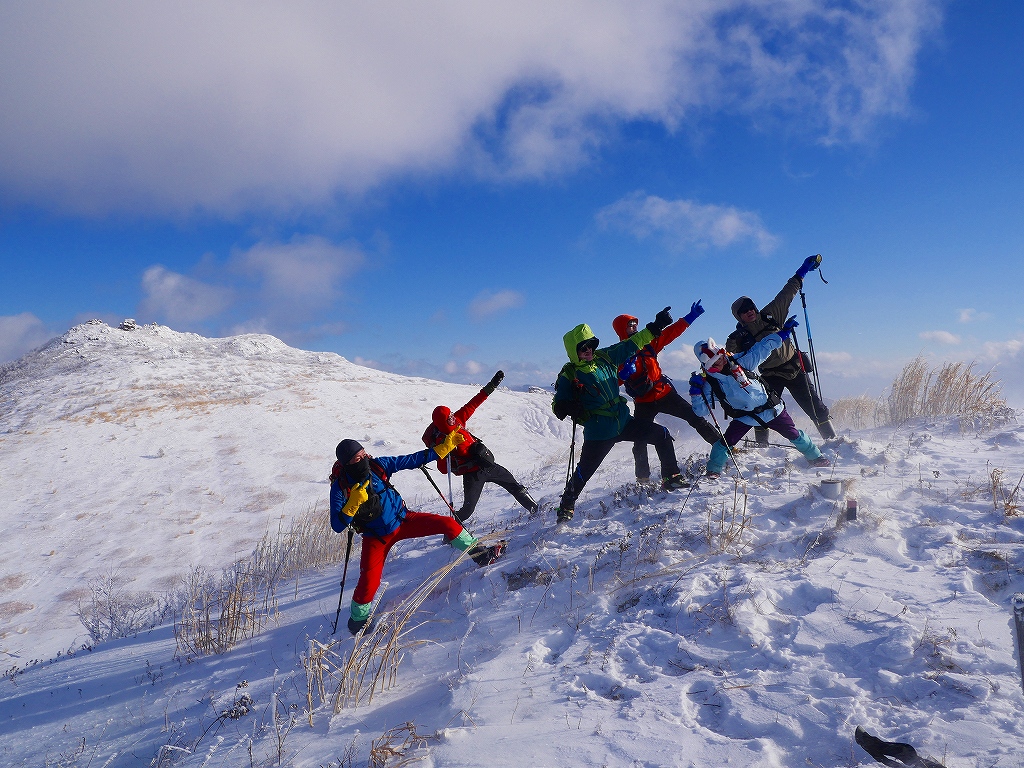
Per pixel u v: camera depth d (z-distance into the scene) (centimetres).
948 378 897
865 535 450
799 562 434
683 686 318
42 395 2928
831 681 297
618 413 607
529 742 288
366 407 2872
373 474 530
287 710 398
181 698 475
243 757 351
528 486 1146
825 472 611
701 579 422
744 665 329
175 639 632
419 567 654
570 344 618
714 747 264
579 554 517
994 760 230
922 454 661
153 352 3619
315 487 1964
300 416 2684
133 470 2123
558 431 2794
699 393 606
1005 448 667
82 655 688
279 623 596
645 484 674
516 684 350
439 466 652
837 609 360
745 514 520
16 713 532
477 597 500
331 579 736
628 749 271
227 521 1681
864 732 254
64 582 1349
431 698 365
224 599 661
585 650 375
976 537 436
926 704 272
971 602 348
